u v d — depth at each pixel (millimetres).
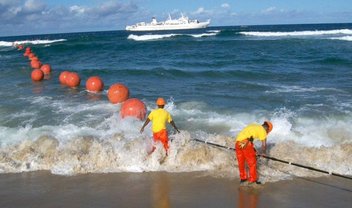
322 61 26016
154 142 8273
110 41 57531
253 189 6828
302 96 14648
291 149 8516
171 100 14250
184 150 8266
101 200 6465
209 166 7895
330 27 112938
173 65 26438
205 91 16109
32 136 9906
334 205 6191
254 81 18594
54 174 7637
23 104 14016
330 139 9461
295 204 6242
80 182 7250
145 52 38594
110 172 7699
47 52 41781
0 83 19344
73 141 9055
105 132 10125
